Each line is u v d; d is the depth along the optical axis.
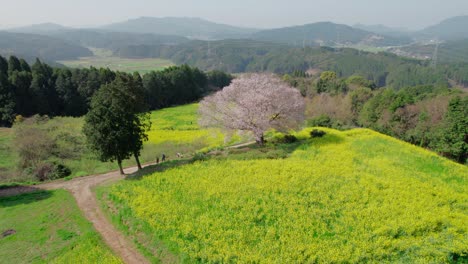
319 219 21.22
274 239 19.27
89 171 39.47
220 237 19.61
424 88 81.81
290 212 21.91
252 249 18.33
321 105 77.69
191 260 18.03
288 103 38.88
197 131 60.88
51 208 27.14
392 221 20.72
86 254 19.59
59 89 81.25
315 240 19.16
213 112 40.06
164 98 102.81
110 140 30.28
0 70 74.69
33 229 23.62
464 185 28.62
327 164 31.16
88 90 84.94
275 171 29.00
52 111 80.50
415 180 27.83
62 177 37.62
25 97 74.06
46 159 43.75
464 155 46.12
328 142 39.34
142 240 20.75
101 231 22.50
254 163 31.47
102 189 29.70
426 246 18.64
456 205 24.23
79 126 60.25
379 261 17.75
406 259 17.75
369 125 64.00
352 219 21.11
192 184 26.78
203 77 126.56
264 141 41.94
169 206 23.25
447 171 32.03
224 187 25.88
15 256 20.41
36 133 46.91
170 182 27.53
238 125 38.00
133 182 28.42
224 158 33.50
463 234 20.23
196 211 22.53
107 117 29.97
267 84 39.94
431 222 21.08
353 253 18.03
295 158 33.16
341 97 82.62
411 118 56.00
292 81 106.06
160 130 62.31
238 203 23.25
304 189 25.19
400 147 38.62
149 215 22.41
